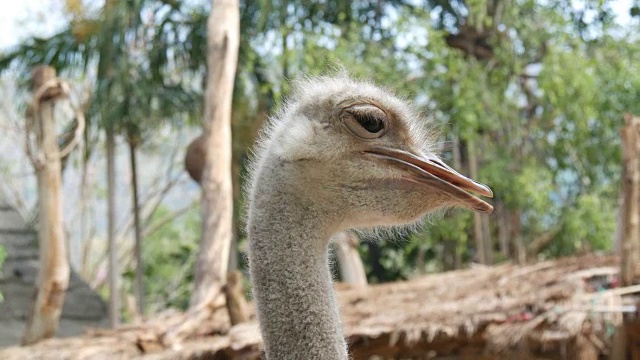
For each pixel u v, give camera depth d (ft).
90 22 31.81
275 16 30.25
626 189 18.12
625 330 16.84
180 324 22.43
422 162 8.16
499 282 22.22
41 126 25.99
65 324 36.01
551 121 35.01
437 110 31.58
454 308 19.33
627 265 17.80
